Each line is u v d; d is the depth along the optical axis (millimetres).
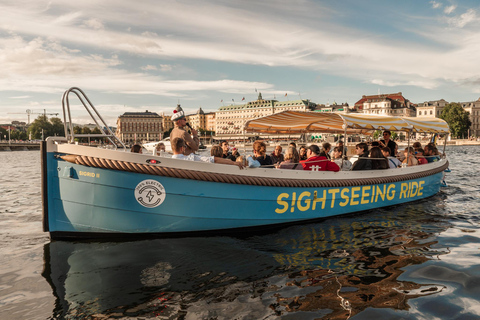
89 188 4977
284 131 9117
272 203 5973
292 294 3654
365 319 3160
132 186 4992
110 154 4859
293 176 6086
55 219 5141
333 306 3398
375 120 7277
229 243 5312
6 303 3451
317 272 4230
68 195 5043
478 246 5219
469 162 25297
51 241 5309
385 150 8641
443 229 6188
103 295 3613
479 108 126062
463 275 4098
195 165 5188
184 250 4965
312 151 6836
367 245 5277
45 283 3902
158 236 5418
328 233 5910
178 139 5488
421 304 3424
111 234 5230
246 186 5652
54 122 134125
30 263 4477
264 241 5449
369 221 6742
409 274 4164
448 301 3473
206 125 176250
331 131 9992
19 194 10891
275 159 8133
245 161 5855
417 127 8742
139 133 161750
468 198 9383
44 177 5008
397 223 6602
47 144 4969
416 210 7781
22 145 83125
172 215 5266
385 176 7746
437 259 4656
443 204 8508
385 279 4023
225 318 3189
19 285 3854
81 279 3994
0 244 5293
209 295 3623
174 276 4082
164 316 3223
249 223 5855
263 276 4105
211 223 5562
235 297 3586
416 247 5184
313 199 6480
